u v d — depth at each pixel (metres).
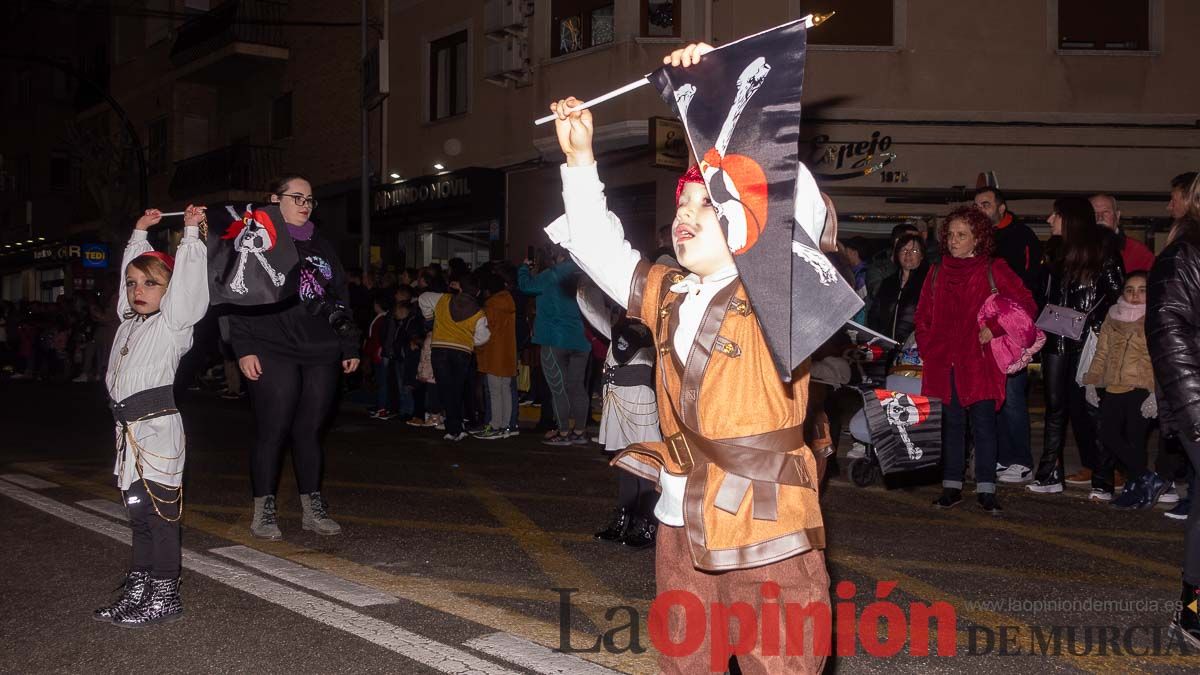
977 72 16.25
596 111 16.48
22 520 6.56
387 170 21.34
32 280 37.53
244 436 11.07
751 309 2.48
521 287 10.63
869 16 16.27
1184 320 4.19
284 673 3.86
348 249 22.53
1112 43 16.39
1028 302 6.84
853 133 16.25
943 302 6.93
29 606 4.74
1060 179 16.28
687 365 2.49
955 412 6.96
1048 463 7.57
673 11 16.19
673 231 2.60
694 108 2.53
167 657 4.05
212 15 25.34
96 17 32.72
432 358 10.79
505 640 4.21
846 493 7.55
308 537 6.14
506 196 18.86
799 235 2.40
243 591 4.94
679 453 2.54
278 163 24.80
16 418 13.07
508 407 11.05
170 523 4.51
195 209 4.44
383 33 21.56
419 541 6.05
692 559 2.46
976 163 16.25
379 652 4.07
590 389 11.87
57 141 35.44
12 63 38.03
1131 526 6.45
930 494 7.52
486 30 18.39
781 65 2.43
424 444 10.51
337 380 6.25
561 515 6.84
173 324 4.42
